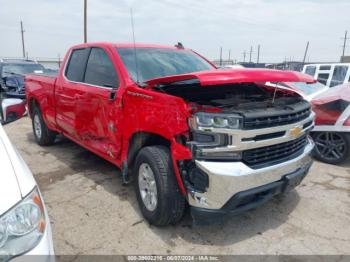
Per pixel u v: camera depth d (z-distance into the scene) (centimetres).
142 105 298
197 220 271
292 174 289
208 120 245
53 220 318
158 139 314
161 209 284
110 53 377
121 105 330
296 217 331
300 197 379
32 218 157
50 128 549
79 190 389
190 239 288
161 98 276
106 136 369
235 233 300
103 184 407
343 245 283
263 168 262
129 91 317
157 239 288
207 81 240
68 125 460
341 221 324
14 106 276
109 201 360
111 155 368
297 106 298
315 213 340
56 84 483
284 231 304
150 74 358
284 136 277
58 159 510
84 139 430
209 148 248
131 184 406
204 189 253
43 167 471
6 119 272
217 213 256
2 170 162
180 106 257
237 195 252
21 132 719
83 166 476
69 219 320
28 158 515
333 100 490
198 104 263
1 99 277
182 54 431
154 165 285
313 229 309
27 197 159
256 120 253
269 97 336
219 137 247
